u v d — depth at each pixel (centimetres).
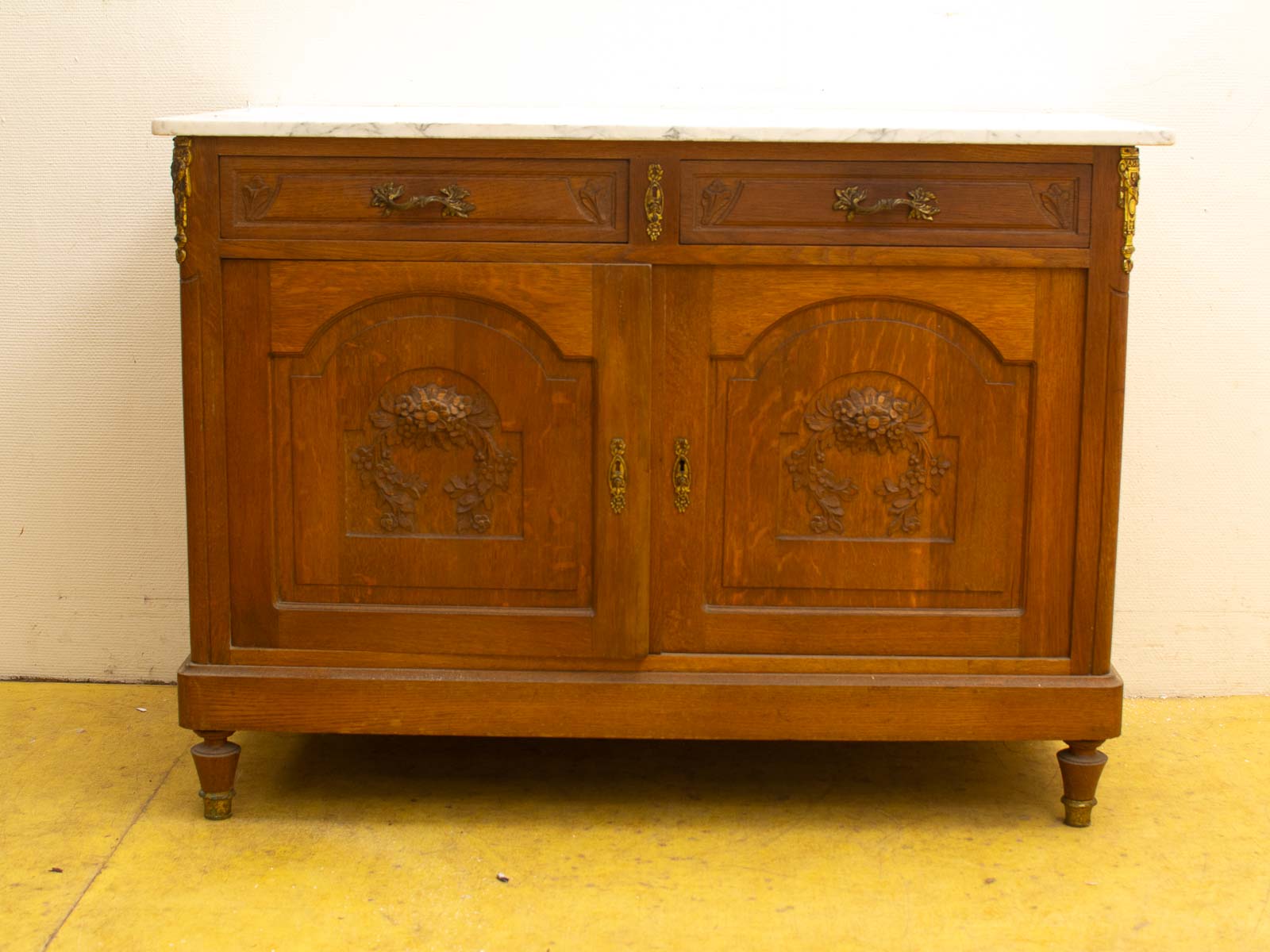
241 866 202
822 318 206
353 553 212
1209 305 262
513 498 210
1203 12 255
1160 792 231
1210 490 268
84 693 270
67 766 236
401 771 237
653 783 234
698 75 260
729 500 210
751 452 209
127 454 271
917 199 201
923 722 212
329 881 198
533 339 206
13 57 259
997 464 209
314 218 203
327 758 242
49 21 258
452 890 196
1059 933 186
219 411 208
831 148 201
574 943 182
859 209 200
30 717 257
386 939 183
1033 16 257
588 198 202
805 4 257
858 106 261
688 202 202
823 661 212
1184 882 201
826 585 212
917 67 259
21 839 209
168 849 207
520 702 211
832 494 210
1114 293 204
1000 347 205
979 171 201
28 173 262
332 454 210
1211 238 261
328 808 222
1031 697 211
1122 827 219
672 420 207
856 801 228
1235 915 192
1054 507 210
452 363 207
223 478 210
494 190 202
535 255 203
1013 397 208
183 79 260
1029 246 203
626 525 208
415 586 212
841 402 208
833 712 211
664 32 259
